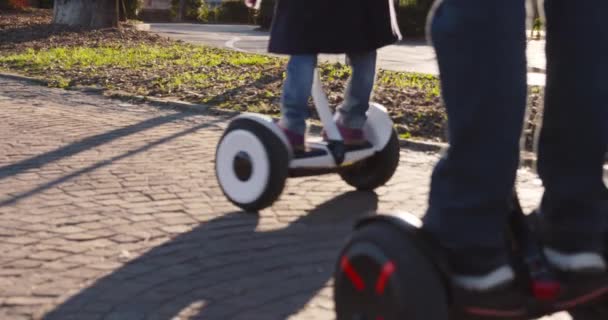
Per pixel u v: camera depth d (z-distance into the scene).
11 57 13.13
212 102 8.73
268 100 8.80
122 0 24.39
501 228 2.08
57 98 9.08
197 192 5.00
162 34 23.86
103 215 4.47
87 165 5.69
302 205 4.78
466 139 2.03
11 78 10.79
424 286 2.07
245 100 8.79
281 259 3.83
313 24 4.18
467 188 2.05
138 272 3.61
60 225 4.28
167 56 13.99
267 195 4.35
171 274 3.59
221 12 42.38
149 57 13.72
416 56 17.91
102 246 3.95
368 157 4.74
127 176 5.38
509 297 2.11
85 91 9.67
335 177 5.48
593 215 2.12
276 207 4.72
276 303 3.28
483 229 2.05
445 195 2.08
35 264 3.68
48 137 6.68
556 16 2.10
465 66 2.00
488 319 2.15
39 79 10.45
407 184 5.33
